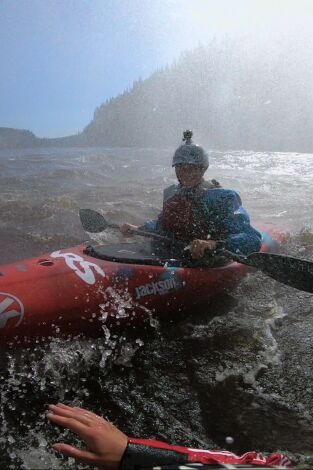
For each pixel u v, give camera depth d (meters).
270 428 2.00
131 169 14.91
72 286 2.80
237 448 1.88
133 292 3.02
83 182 10.53
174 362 2.60
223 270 3.56
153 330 3.04
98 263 3.09
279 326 3.11
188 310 3.31
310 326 3.10
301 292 3.70
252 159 26.25
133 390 2.30
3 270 2.82
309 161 24.67
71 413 1.38
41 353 2.60
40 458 1.76
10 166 14.04
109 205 7.36
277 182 11.44
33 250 4.84
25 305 2.53
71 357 2.60
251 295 3.64
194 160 3.55
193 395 2.26
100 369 2.50
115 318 2.88
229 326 3.10
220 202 3.58
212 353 2.71
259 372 2.49
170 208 3.70
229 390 2.31
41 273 2.82
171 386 2.35
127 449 1.28
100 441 1.29
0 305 2.46
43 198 7.45
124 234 4.10
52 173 11.88
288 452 1.85
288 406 2.17
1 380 2.33
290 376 2.45
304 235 5.17
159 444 1.32
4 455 1.78
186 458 1.26
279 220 6.59
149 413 2.12
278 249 4.72
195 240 3.23
